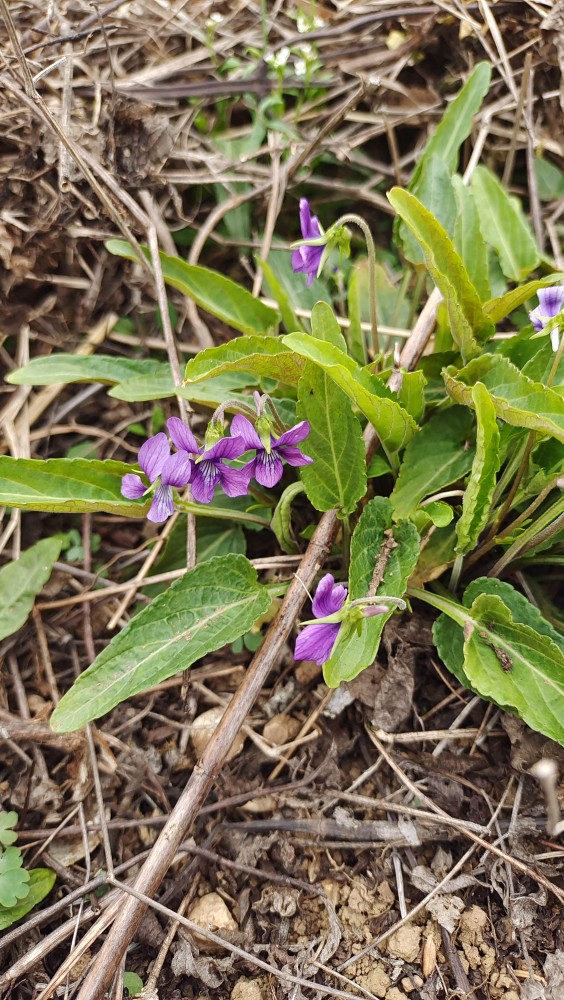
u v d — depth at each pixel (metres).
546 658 0.18
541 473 0.20
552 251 0.28
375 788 0.20
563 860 0.18
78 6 0.28
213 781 0.18
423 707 0.21
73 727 0.18
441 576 0.22
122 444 0.26
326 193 0.29
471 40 0.28
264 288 0.27
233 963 0.18
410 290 0.27
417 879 0.18
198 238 0.27
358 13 0.29
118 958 0.17
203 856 0.19
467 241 0.23
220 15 0.29
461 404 0.22
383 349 0.26
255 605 0.20
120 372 0.23
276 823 0.19
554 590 0.22
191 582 0.20
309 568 0.20
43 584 0.23
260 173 0.28
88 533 0.24
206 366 0.20
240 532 0.23
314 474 0.20
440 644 0.20
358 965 0.18
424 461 0.21
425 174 0.24
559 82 0.28
